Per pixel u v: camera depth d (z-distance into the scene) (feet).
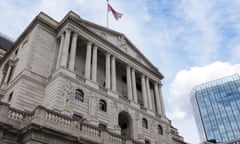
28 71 107.86
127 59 154.61
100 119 110.01
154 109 162.30
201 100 517.96
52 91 102.73
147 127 135.44
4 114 68.54
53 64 120.67
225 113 472.03
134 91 145.28
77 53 138.00
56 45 128.77
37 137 66.44
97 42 138.72
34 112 72.13
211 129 469.98
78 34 129.90
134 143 93.81
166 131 148.05
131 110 130.31
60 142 71.20
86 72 121.39
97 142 80.18
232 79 509.76
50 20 134.92
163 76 180.04
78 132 77.41
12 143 66.49
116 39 158.40
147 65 176.86
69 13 135.54
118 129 113.50
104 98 119.44
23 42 135.03
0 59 157.07
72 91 105.81
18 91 99.91
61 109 96.17
